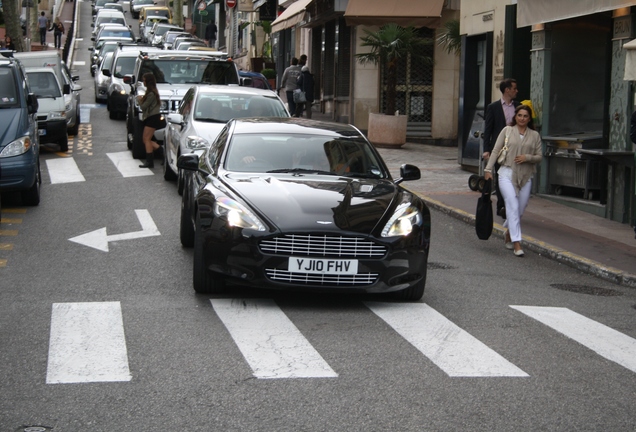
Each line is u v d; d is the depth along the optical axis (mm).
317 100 36031
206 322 7777
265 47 46438
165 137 16844
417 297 8805
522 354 7191
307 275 8141
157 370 6461
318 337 7418
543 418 5734
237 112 15180
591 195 15188
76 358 6703
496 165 13570
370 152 9984
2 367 6484
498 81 18531
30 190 14164
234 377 6340
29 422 5453
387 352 7066
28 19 51688
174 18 72438
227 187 8797
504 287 9797
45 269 9922
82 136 24188
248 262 8141
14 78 14656
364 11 25016
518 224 11727
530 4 15828
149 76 18500
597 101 16484
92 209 14031
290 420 5555
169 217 13320
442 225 13883
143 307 8266
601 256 11352
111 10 71875
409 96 28078
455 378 6480
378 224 8297
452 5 26484
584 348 7453
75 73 49156
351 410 5754
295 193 8617
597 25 16344
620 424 5684
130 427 5402
